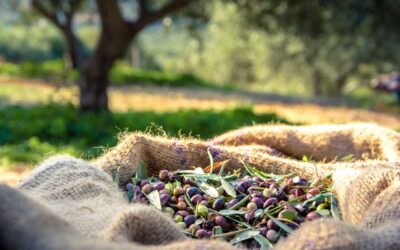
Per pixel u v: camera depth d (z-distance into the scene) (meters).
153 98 21.06
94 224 2.25
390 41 20.06
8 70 27.16
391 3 14.55
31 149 10.04
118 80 25.11
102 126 12.16
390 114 20.03
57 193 2.56
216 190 2.85
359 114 19.14
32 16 29.11
